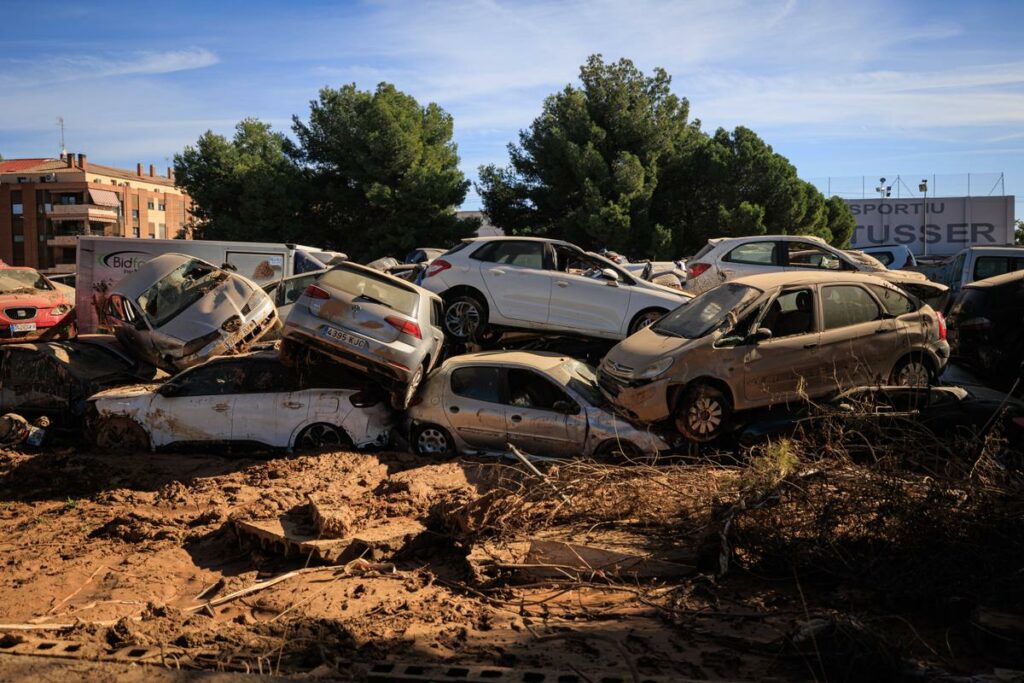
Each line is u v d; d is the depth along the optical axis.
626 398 9.62
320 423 10.64
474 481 8.96
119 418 10.94
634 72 41.50
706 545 6.38
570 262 13.06
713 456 9.27
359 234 43.28
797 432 8.70
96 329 18.00
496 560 6.63
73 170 85.62
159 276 12.75
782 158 43.88
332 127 43.38
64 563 6.91
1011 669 4.63
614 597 6.06
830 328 9.77
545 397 10.20
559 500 7.66
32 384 12.20
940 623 5.34
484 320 12.84
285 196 42.44
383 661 4.84
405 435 10.75
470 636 5.35
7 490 9.34
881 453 8.13
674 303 12.31
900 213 59.25
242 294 12.87
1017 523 5.84
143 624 5.44
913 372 10.18
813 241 15.04
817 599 5.80
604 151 41.00
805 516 6.46
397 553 7.09
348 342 9.94
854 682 4.53
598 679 4.39
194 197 47.72
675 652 4.99
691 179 42.47
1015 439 8.22
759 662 4.82
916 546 5.98
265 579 6.66
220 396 10.81
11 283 17.16
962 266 16.88
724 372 9.30
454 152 46.06
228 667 4.62
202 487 8.95
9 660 4.58
